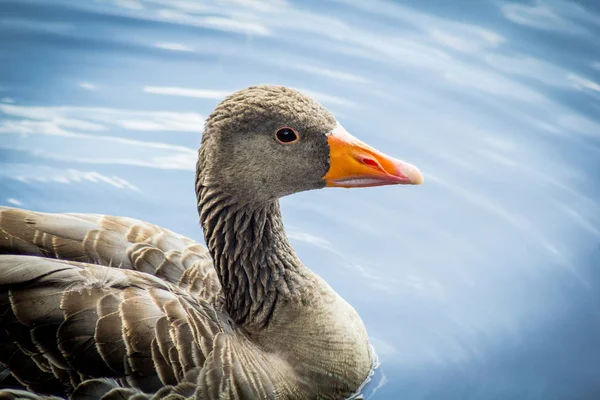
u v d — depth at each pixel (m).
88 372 9.28
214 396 9.62
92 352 9.27
